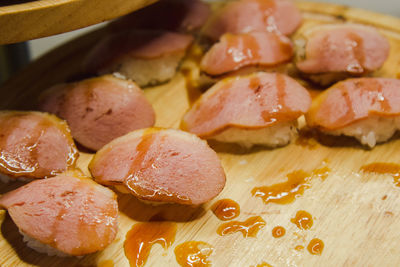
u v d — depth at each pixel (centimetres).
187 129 48
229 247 43
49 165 46
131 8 46
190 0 57
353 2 67
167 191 44
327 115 48
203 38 55
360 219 44
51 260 43
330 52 51
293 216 45
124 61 52
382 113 47
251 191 46
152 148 45
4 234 44
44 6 43
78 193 43
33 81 53
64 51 55
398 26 55
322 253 43
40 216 43
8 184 46
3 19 43
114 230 43
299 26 55
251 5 55
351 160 47
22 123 47
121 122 48
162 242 44
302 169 47
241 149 48
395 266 42
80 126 48
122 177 44
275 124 47
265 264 43
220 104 47
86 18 45
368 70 50
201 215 45
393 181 46
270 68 50
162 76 52
